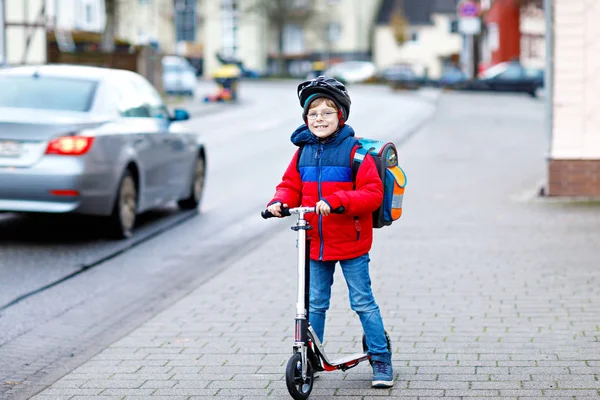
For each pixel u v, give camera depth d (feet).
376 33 388.37
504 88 227.81
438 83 285.84
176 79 209.97
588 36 57.88
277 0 385.29
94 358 28.32
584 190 59.36
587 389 24.21
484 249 44.06
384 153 24.12
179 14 345.72
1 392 25.67
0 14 119.34
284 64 388.57
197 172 60.08
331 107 23.72
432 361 26.99
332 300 34.76
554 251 43.27
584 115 58.59
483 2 298.76
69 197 45.27
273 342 29.58
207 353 28.55
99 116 47.75
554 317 31.68
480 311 32.71
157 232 51.57
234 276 39.58
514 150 93.04
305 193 24.18
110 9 172.86
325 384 25.30
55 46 140.97
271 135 115.65
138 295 37.73
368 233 24.35
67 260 44.04
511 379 25.18
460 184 67.46
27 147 45.39
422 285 36.94
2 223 53.57
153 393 24.94
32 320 33.99
